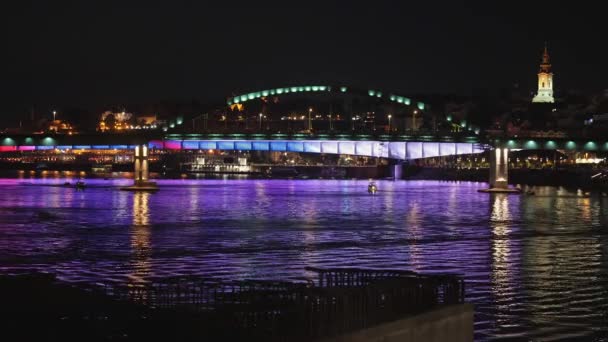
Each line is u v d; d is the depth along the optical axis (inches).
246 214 5585.6
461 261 3014.3
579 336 1787.6
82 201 7022.6
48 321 1272.1
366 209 6348.4
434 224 4889.3
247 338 1197.7
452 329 1382.9
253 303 1318.9
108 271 2645.2
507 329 1839.3
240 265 2817.4
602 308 2084.2
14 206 6269.7
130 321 1272.1
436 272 2696.9
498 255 3225.9
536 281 2519.7
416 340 1310.3
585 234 4281.5
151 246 3435.0
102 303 1389.0
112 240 3683.6
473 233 4281.5
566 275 2662.4
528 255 3235.7
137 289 1536.7
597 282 2509.8
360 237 3944.4
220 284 1565.0
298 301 1321.4
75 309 1341.0
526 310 2048.5
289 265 2824.8
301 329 1234.6
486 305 2108.8
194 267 2753.4
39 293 1451.8
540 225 4906.5
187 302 1451.8
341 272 1644.9
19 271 2637.8
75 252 3191.4
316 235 4025.6
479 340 1739.7
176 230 4252.0
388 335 1259.2
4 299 1407.5
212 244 3535.9
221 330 1232.8
